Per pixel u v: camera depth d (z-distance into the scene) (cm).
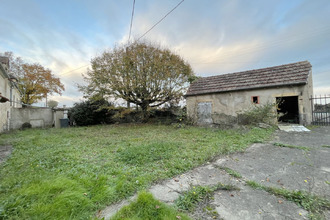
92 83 1175
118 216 187
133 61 1091
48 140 679
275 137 612
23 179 284
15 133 912
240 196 234
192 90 1258
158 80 1138
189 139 630
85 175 301
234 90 1012
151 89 1166
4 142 645
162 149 465
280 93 866
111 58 1147
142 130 929
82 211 200
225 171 325
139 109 1273
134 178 286
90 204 210
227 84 1092
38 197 221
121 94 1174
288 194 230
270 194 237
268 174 306
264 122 823
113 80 1102
